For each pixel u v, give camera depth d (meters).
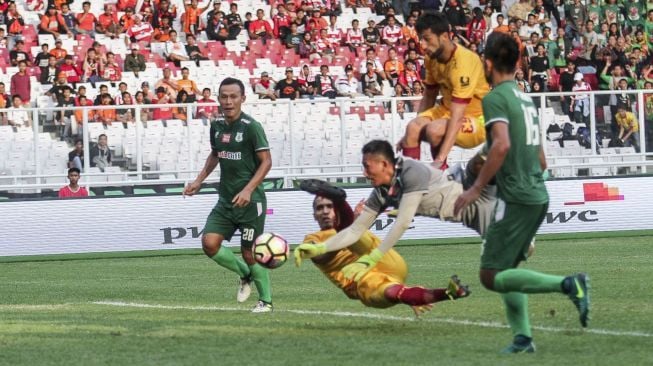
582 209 50.72
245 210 26.53
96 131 50.03
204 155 50.91
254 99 64.81
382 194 20.44
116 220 47.47
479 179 17.66
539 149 18.23
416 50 70.31
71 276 38.91
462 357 18.14
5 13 69.94
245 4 75.88
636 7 76.44
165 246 47.78
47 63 66.12
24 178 49.44
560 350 18.72
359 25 75.94
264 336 21.31
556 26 77.06
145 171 50.28
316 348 19.50
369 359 18.14
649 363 17.33
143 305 28.41
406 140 26.47
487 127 17.80
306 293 30.58
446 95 26.42
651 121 53.22
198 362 18.23
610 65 72.19
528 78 70.56
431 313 24.64
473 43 74.31
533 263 38.66
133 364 18.17
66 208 47.19
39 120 49.72
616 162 52.06
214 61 70.88
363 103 51.88
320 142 51.56
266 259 21.56
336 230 22.56
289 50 72.50
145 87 62.62
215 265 42.00
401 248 47.19
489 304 26.11
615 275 33.44
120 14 72.06
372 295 21.06
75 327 23.25
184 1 74.12
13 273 40.81
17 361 18.67
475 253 44.16
